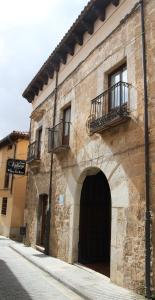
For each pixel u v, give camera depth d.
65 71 11.95
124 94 7.73
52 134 11.62
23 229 14.62
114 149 7.82
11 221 19.02
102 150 8.39
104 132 8.35
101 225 10.62
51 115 12.93
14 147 20.36
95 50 9.59
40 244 12.88
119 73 8.40
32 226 13.60
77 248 9.56
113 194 7.62
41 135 14.16
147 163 6.45
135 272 6.41
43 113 14.05
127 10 8.12
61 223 10.53
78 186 9.80
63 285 7.27
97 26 9.66
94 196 10.68
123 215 7.10
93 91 9.36
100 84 8.97
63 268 8.82
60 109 11.96
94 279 7.52
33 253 11.56
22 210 19.47
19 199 19.53
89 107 9.48
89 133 9.21
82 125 9.80
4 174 21.62
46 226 11.53
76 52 11.07
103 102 8.33
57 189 11.27
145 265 6.08
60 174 11.16
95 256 10.23
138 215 6.58
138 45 7.41
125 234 6.93
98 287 6.73
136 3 7.66
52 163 12.05
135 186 6.80
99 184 10.90
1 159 22.48
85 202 10.40
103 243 10.53
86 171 9.47
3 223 20.38
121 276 6.84
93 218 10.48
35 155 13.70
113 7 8.85
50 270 8.51
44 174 12.84
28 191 14.94
